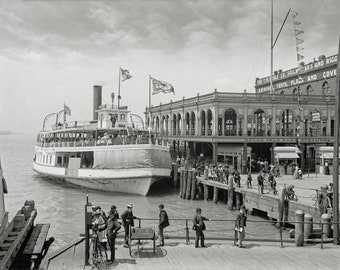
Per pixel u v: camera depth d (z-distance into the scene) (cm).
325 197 2212
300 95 4766
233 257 1305
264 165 4269
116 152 3700
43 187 4362
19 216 1409
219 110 4500
